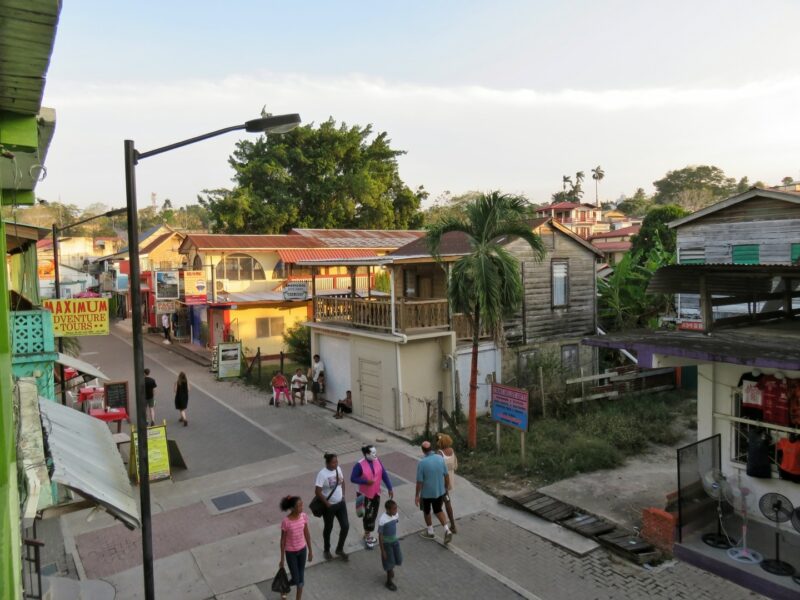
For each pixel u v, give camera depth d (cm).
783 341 784
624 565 856
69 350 1847
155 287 3525
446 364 1644
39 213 6538
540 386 1599
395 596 792
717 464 905
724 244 1806
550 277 1922
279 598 788
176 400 1659
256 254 2902
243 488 1180
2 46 337
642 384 1847
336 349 1864
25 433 501
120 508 555
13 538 343
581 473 1197
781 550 811
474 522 1010
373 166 4628
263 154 4359
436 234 1316
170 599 789
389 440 1495
